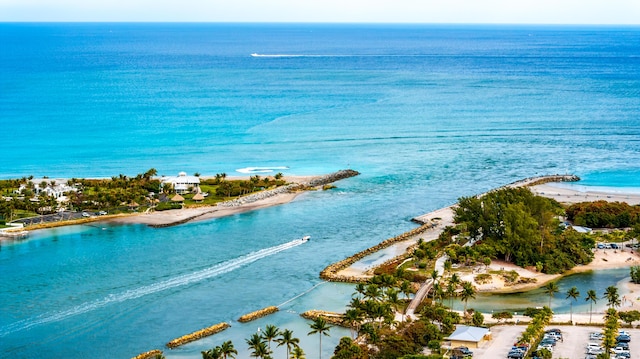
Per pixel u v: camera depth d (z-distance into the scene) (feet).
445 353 535.19
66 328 592.19
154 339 574.97
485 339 562.25
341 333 585.22
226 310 629.92
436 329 563.07
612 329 545.85
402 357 509.76
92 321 604.90
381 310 570.46
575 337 568.00
